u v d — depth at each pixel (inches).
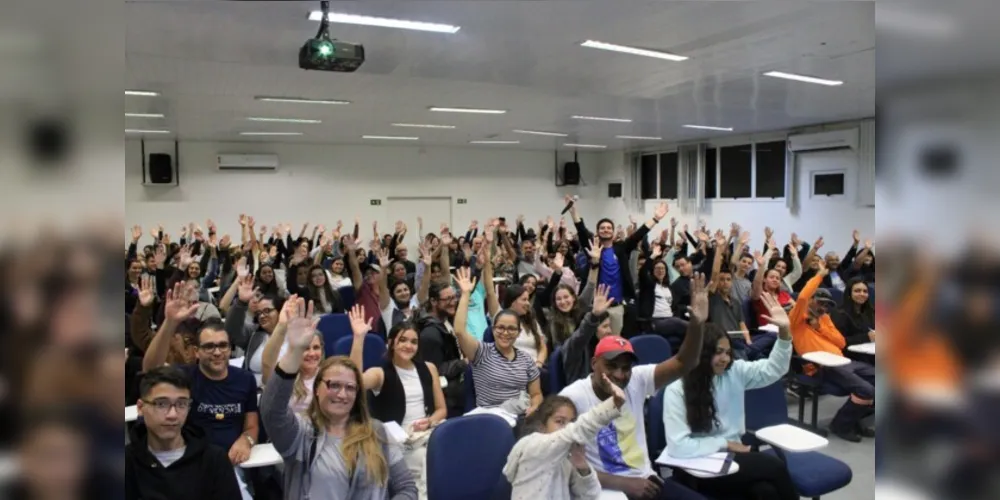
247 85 224.7
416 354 125.8
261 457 90.9
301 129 363.3
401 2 133.9
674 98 263.6
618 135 415.8
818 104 281.3
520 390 120.3
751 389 108.6
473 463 84.0
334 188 459.8
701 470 89.6
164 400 72.1
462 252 337.1
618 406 73.1
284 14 140.4
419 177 487.8
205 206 424.5
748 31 159.0
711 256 245.4
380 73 206.7
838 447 144.2
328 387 76.4
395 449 81.7
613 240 182.7
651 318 207.0
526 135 408.8
